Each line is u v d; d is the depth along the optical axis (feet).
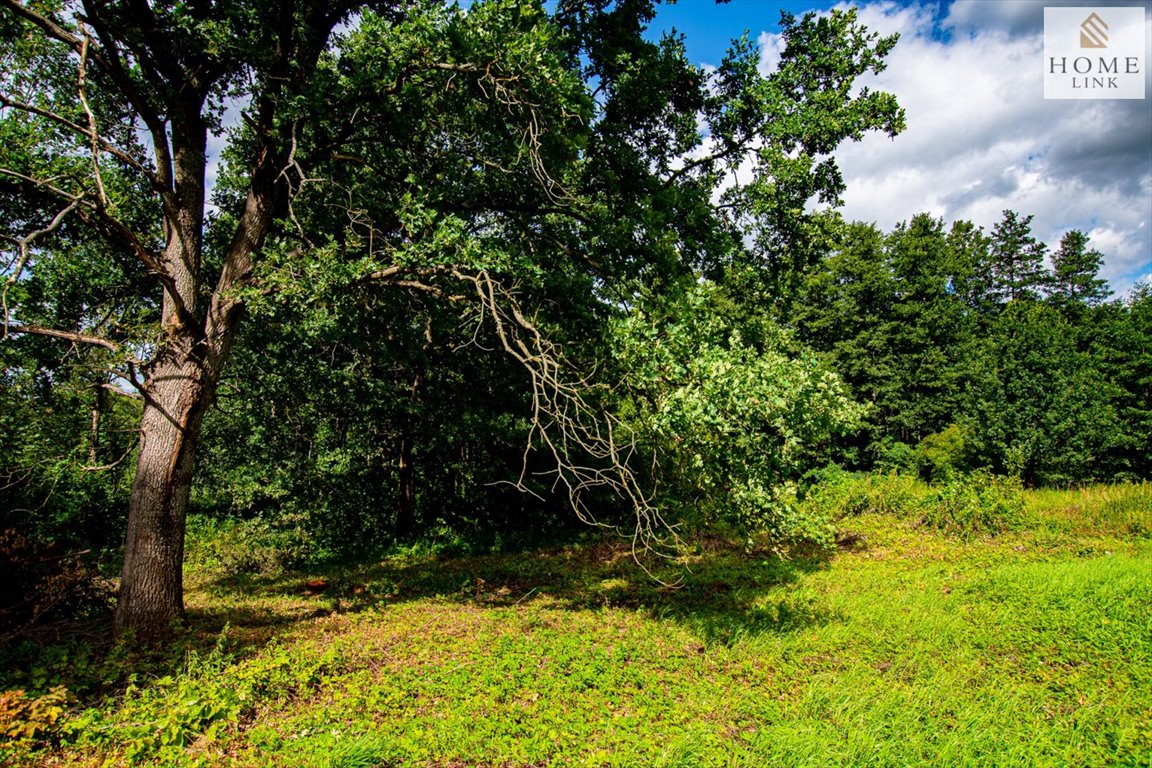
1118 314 106.83
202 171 29.71
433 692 21.75
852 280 106.52
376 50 25.75
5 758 16.16
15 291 29.19
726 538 49.70
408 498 57.77
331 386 49.62
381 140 31.89
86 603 29.04
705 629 28.30
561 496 59.88
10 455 32.48
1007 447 69.26
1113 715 20.63
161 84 27.91
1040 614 29.07
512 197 34.30
